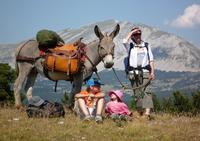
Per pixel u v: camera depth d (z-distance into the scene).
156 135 10.59
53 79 13.71
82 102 12.43
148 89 12.99
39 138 9.80
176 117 13.76
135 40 13.12
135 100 13.16
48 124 11.44
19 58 14.23
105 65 12.96
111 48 12.95
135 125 11.48
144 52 12.99
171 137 10.40
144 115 12.91
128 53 13.12
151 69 12.91
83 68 13.34
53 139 9.88
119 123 11.70
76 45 13.58
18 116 12.93
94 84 12.53
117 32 13.19
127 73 13.22
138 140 10.07
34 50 13.98
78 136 10.30
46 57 13.38
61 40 14.27
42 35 13.52
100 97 12.40
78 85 13.46
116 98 12.91
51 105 12.86
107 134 10.63
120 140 10.02
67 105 13.92
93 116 12.38
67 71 13.12
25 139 9.71
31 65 14.15
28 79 14.75
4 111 14.09
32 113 12.64
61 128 11.01
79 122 11.84
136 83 13.09
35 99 12.95
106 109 12.98
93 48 13.36
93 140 9.98
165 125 12.05
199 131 11.09
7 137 9.77
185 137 10.43
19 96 14.37
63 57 13.16
